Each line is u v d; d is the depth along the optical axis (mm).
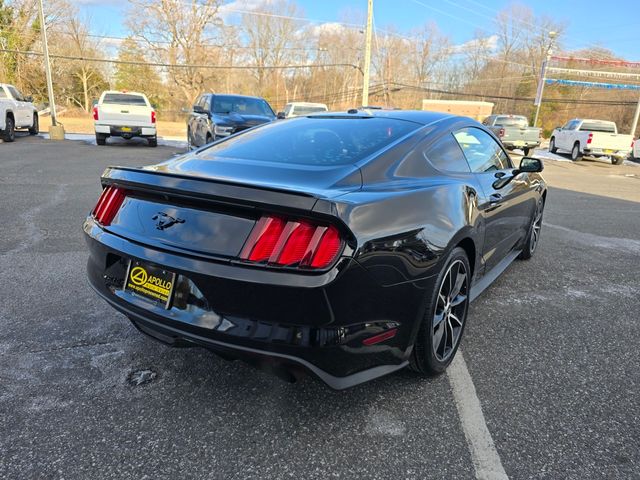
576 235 6117
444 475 1861
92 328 2969
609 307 3629
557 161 20078
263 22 59250
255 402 2295
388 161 2439
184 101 56500
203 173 2266
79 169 9891
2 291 3479
